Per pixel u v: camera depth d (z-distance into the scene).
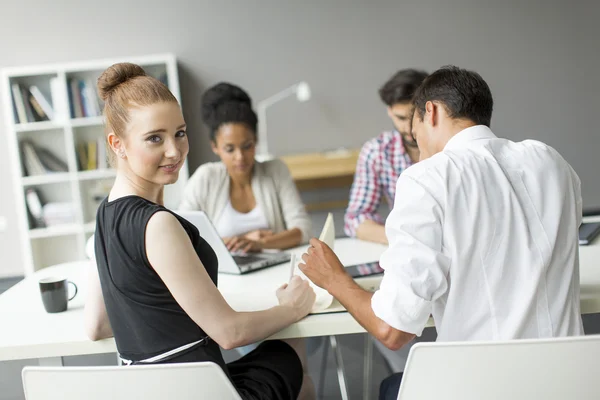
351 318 1.71
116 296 1.56
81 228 5.23
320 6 5.53
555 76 5.80
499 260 1.47
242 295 1.98
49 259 5.51
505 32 5.71
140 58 5.18
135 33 5.43
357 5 5.55
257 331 1.59
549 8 5.72
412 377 1.33
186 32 5.46
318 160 5.24
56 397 1.37
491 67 5.75
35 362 3.47
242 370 1.76
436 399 1.35
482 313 1.48
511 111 5.82
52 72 5.11
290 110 5.61
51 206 5.27
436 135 1.62
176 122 1.57
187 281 1.50
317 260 1.71
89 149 5.28
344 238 2.75
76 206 5.23
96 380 1.34
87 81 5.32
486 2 5.66
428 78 1.65
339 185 5.06
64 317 1.89
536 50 5.76
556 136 5.88
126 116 1.55
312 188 5.03
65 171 5.28
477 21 5.68
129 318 1.56
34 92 5.14
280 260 2.35
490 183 1.48
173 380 1.33
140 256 1.51
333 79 5.61
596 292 1.77
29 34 5.34
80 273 2.43
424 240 1.45
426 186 1.46
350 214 2.87
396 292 1.47
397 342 1.50
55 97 5.14
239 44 5.51
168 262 1.49
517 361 1.31
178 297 1.52
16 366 3.43
